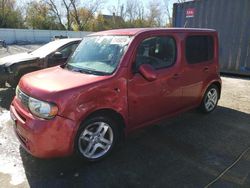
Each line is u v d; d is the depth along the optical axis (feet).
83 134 11.17
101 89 11.18
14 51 71.00
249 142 13.85
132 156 12.37
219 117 17.42
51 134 10.26
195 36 15.44
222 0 32.04
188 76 15.08
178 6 37.22
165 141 13.87
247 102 20.94
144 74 11.98
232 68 32.53
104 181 10.57
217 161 11.96
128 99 12.19
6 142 14.05
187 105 15.70
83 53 13.94
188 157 12.29
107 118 11.77
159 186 10.23
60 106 10.25
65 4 161.99
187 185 10.27
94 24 172.55
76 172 11.18
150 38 13.00
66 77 11.85
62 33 124.06
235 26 31.40
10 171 11.33
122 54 12.16
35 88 10.91
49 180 10.68
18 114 11.57
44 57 22.89
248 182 10.44
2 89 24.86
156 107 13.64
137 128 13.17
